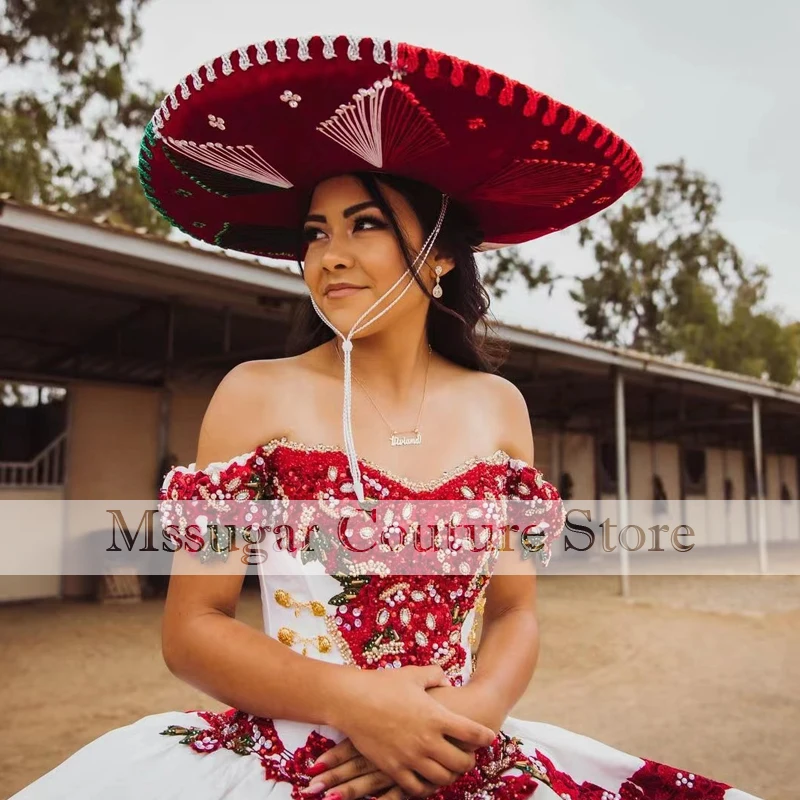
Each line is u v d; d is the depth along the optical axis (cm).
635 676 564
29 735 394
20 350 927
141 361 967
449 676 120
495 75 110
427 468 128
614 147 129
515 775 120
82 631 678
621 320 2648
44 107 1382
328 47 104
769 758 388
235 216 155
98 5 1355
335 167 127
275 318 859
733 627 770
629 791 134
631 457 1658
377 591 117
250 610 775
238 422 123
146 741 124
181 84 115
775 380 2627
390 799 108
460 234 146
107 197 1505
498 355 174
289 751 114
